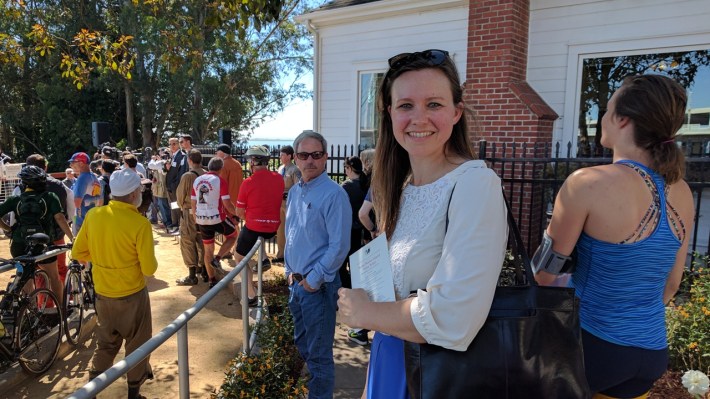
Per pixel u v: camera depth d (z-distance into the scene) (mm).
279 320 3961
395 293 1263
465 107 1337
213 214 5844
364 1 9109
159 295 5828
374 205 1558
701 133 6246
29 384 3793
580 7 6684
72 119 22516
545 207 6324
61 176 12781
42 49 8078
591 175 1479
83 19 20969
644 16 6297
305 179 3107
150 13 18594
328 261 2900
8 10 8750
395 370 1389
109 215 3205
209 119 22797
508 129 6262
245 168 9242
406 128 1231
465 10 7926
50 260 4332
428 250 1196
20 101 23406
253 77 23172
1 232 9258
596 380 1526
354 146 9516
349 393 3377
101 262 3250
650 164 1472
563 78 6898
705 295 3422
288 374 3502
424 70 1206
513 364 1055
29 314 3918
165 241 9148
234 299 5621
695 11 5977
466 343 1044
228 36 6297
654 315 1494
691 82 6246
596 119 6902
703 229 6477
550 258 1561
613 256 1448
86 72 8172
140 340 3404
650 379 1514
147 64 22016
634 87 1491
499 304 1103
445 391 1072
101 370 3373
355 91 9391
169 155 11016
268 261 6484
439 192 1202
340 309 1325
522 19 6543
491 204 1078
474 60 6492
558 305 1114
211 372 3898
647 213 1432
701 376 1967
